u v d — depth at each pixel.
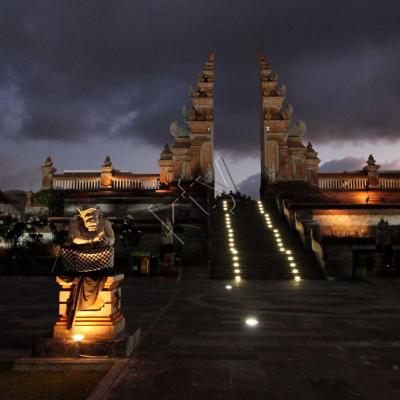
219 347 9.06
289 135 57.66
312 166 57.50
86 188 52.41
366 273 28.70
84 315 8.36
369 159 54.31
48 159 52.84
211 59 59.47
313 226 44.34
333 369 7.46
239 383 6.71
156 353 8.52
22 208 51.72
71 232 8.59
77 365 7.67
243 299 18.31
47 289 23.16
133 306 15.98
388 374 7.17
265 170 55.81
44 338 8.34
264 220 42.88
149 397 6.13
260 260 33.28
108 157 52.88
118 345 8.12
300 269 31.97
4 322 12.35
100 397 6.12
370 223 44.56
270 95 57.56
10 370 7.61
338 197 52.84
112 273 8.51
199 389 6.45
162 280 27.53
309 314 13.95
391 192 52.84
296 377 7.01
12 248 32.00
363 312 14.45
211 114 57.41
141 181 53.53
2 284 26.47
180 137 57.34
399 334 10.54
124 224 34.19
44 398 6.19
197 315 13.68
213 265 32.47
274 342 9.58
